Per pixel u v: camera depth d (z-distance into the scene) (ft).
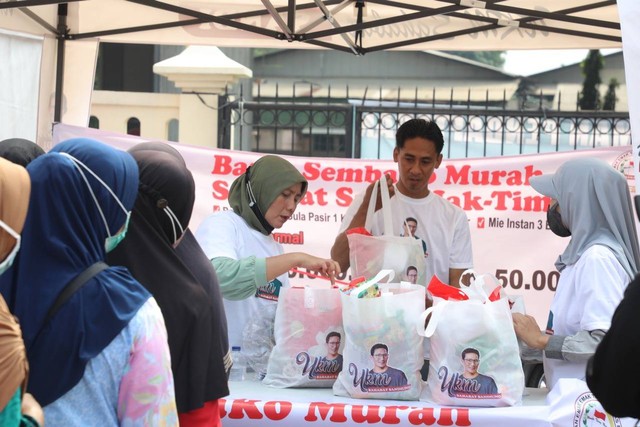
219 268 12.16
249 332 12.98
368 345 11.68
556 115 35.24
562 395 11.25
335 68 57.26
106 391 7.18
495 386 11.40
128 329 7.24
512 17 19.81
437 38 19.74
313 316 12.36
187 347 8.55
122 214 7.52
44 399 7.02
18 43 17.03
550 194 12.41
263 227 13.38
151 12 19.90
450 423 11.17
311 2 19.58
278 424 11.35
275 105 36.27
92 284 7.21
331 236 20.71
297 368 12.29
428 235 15.48
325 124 36.45
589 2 18.79
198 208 20.58
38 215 7.08
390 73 57.26
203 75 35.40
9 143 11.84
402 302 11.76
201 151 20.57
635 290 7.07
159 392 7.30
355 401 11.64
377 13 19.83
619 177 12.10
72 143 7.48
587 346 11.46
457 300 11.82
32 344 7.02
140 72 50.39
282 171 13.26
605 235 11.95
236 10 19.89
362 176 20.65
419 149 15.14
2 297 6.74
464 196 20.68
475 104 56.44
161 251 8.63
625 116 35.01
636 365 6.95
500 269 20.65
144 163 8.77
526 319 12.20
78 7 19.79
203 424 8.75
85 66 20.38
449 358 11.46
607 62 57.77
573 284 12.02
